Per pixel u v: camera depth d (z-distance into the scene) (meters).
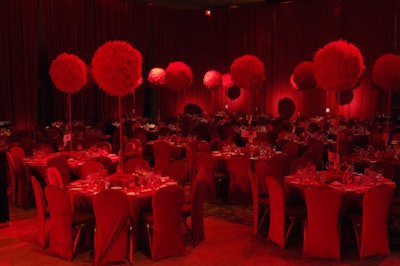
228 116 14.52
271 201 5.24
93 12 13.66
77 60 7.25
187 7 17.52
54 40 12.48
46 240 5.29
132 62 5.22
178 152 9.03
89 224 4.91
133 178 5.36
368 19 14.26
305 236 4.84
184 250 4.96
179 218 4.88
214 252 5.07
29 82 11.84
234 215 6.58
